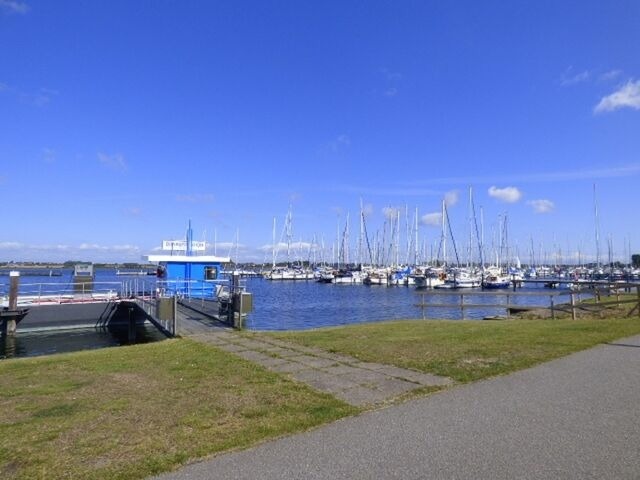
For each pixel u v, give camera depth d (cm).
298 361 1080
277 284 10400
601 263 10250
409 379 877
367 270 10000
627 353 1102
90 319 3034
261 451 545
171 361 1112
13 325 2784
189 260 3356
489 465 492
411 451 534
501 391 778
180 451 546
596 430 586
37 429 630
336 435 592
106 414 692
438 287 7719
